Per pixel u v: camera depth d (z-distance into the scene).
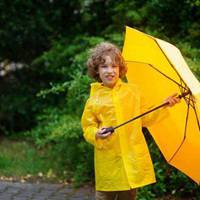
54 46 8.90
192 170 4.20
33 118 9.47
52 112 8.20
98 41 7.48
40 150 8.09
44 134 8.24
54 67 8.80
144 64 4.27
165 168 5.90
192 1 6.86
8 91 9.66
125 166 4.02
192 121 3.96
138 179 4.01
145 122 4.14
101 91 4.15
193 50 6.31
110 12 8.55
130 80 4.38
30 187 6.32
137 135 4.05
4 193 6.05
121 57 4.15
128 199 4.19
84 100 6.29
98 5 8.92
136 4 7.71
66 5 9.43
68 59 8.62
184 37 6.97
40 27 9.27
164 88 4.20
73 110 7.39
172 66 3.73
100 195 4.17
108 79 4.09
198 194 5.83
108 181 4.06
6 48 9.52
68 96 7.04
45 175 6.87
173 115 4.11
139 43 4.09
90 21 9.02
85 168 6.48
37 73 9.62
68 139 6.70
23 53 9.63
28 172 6.98
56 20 9.44
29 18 9.23
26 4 9.16
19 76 9.74
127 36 4.16
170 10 7.22
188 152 4.15
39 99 9.30
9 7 9.10
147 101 4.27
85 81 6.32
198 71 5.75
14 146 8.46
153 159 5.91
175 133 4.14
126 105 4.09
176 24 7.23
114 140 4.04
